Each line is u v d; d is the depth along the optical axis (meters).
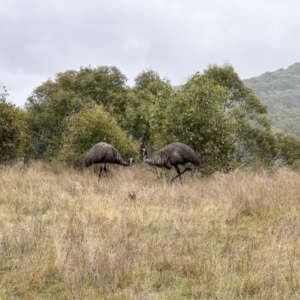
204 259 5.80
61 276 5.05
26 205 8.73
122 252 5.70
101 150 13.86
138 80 25.48
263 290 4.74
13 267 5.32
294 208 8.48
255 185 10.16
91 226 7.29
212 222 7.78
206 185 11.32
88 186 11.43
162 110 15.09
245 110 24.08
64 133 20.08
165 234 6.87
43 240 6.35
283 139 26.73
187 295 4.78
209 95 14.55
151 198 9.53
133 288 4.86
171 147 12.67
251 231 7.15
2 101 17.28
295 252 5.90
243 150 23.84
